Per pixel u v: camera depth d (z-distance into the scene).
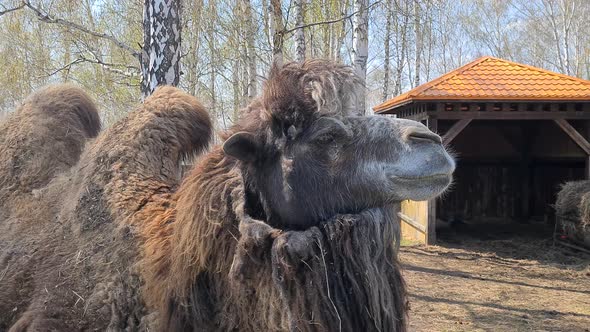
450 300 3.39
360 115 1.14
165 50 2.32
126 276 1.21
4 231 1.51
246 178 1.14
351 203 1.08
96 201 1.37
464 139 7.10
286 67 1.15
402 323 1.11
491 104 5.11
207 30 6.99
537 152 6.85
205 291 1.12
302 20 3.95
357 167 1.07
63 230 1.40
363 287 1.05
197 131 1.55
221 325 1.10
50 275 1.30
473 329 2.80
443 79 5.32
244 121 1.19
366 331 1.05
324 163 1.09
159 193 1.35
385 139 1.07
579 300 3.47
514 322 2.95
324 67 1.13
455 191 7.13
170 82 2.34
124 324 1.18
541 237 5.86
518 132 7.06
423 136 1.06
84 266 1.26
